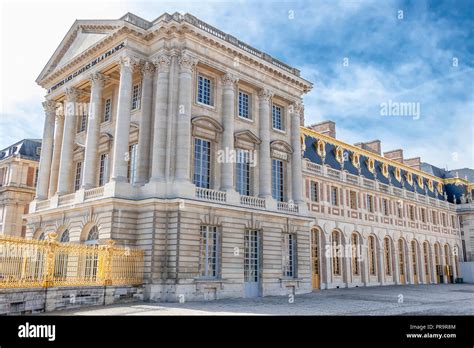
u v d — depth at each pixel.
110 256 24.58
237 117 34.25
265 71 36.44
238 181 33.59
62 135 39.03
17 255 18.58
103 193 29.12
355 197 50.03
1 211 55.47
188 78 30.22
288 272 35.44
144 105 30.70
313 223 43.16
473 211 70.25
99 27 34.06
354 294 34.66
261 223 32.97
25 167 56.66
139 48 31.41
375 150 61.62
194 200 28.09
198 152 31.27
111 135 34.22
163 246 27.38
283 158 37.88
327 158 48.16
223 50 32.91
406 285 53.41
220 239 29.75
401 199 58.09
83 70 35.44
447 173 79.81
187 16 31.02
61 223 32.66
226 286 29.34
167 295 26.42
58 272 21.78
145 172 29.84
